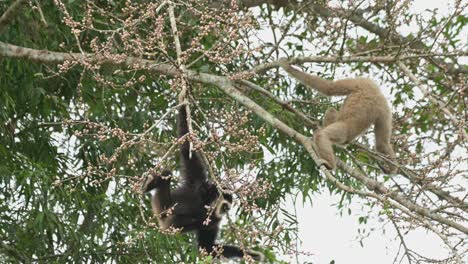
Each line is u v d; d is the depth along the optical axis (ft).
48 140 76.84
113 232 74.84
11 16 64.75
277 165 78.48
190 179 66.08
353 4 66.18
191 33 74.59
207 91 73.92
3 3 73.67
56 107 75.77
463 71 76.54
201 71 65.21
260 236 62.28
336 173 76.54
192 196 65.57
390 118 66.85
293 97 78.69
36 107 75.46
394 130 75.56
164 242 69.82
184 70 55.62
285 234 73.15
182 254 74.08
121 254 74.02
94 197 72.95
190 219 65.26
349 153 62.44
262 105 75.61
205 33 55.01
